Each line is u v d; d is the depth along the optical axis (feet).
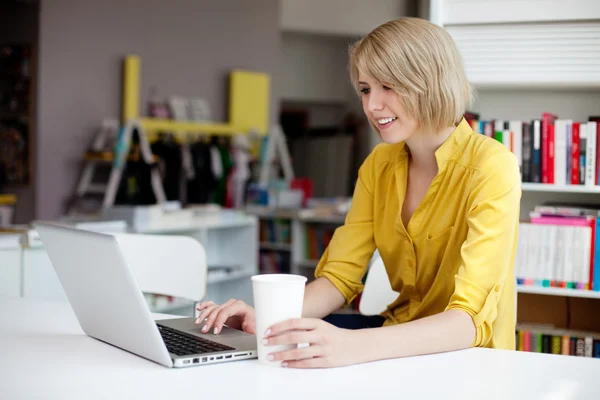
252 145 27.48
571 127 9.34
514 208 5.27
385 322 6.39
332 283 6.13
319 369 4.12
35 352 4.49
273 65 29.86
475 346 4.88
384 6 33.06
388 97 5.31
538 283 9.32
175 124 24.08
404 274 6.08
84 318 4.87
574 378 3.98
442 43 5.29
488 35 9.53
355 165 39.22
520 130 9.51
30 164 22.27
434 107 5.30
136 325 4.21
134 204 22.61
